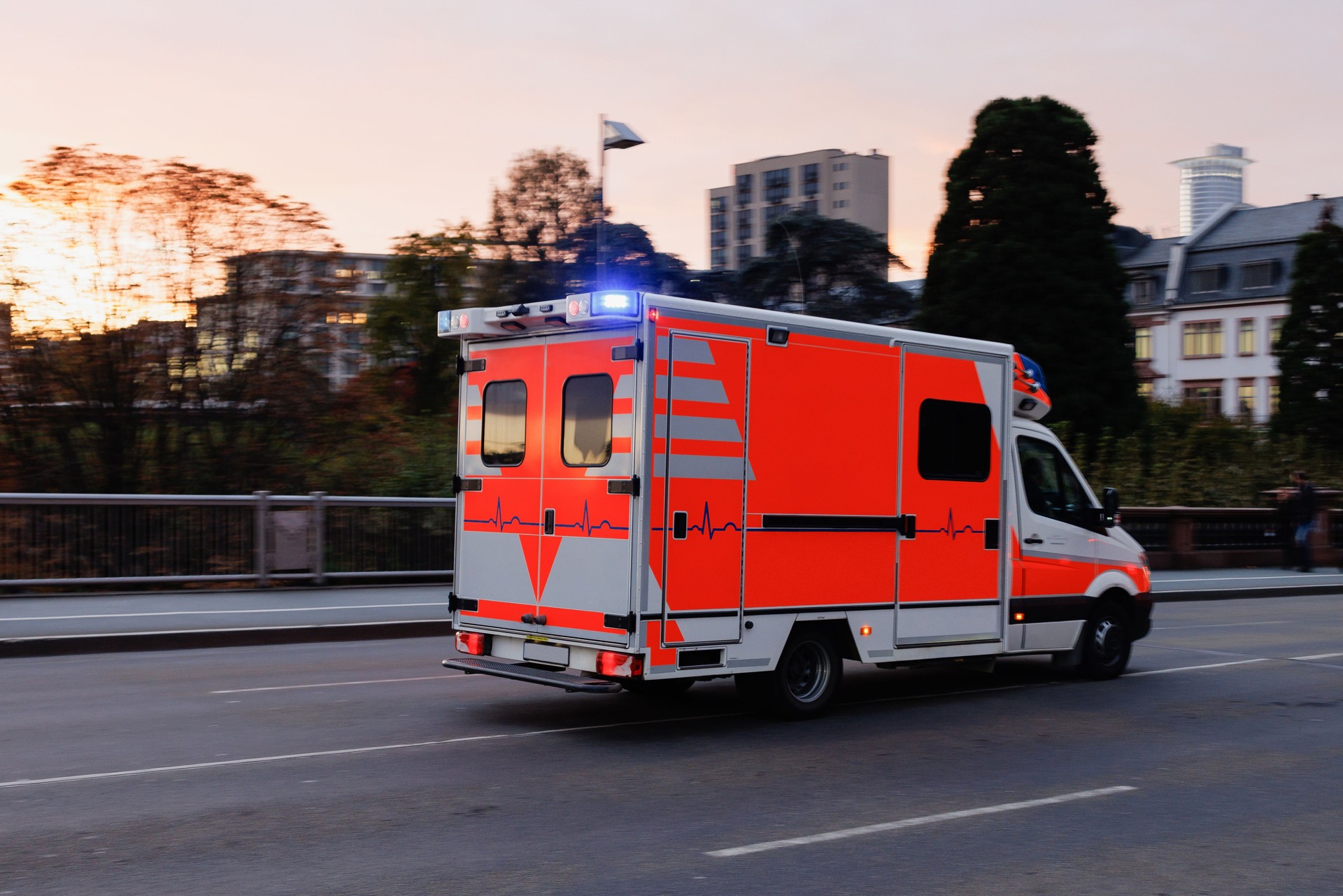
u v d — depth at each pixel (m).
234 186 19.84
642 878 5.28
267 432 20.73
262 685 10.36
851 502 9.20
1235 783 7.28
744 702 9.32
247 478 20.34
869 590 9.33
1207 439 35.47
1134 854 5.78
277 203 20.23
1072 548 10.93
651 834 5.97
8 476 19.14
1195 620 17.81
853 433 9.20
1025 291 36.44
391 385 31.03
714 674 8.41
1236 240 75.44
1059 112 37.38
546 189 52.28
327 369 21.06
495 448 9.24
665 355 8.16
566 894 5.05
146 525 15.72
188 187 19.45
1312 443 41.28
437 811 6.36
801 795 6.82
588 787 6.95
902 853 5.71
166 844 5.68
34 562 15.08
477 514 9.36
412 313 35.94
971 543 10.03
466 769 7.34
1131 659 13.02
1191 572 25.38
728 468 8.47
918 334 9.65
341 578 17.00
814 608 8.98
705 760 7.71
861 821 6.28
